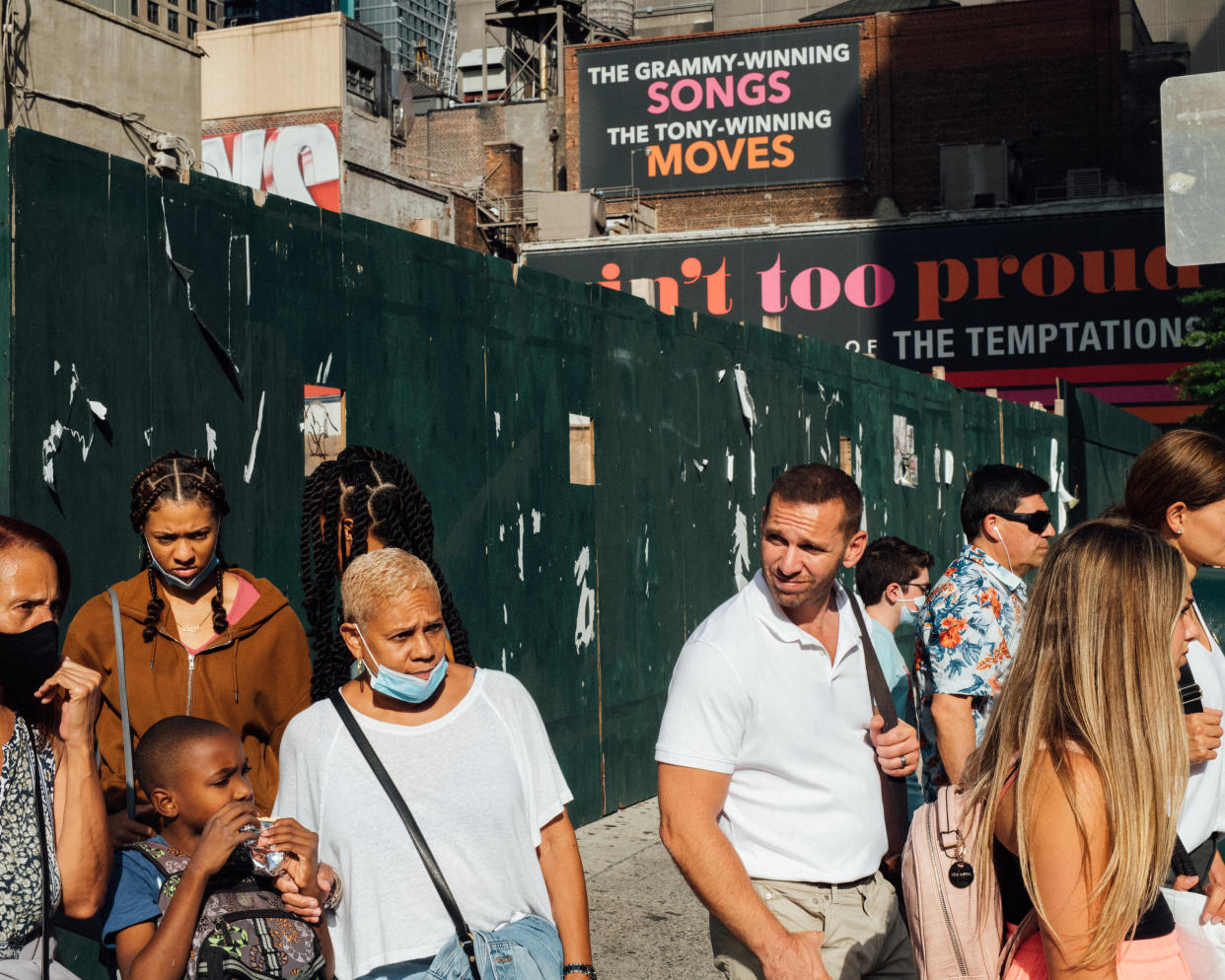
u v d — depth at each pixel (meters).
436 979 2.66
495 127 52.19
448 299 6.69
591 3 63.50
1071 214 40.22
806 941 2.91
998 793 2.37
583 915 2.96
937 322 41.38
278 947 2.67
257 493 5.38
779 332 10.66
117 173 4.74
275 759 3.50
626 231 46.59
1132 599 2.25
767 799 3.15
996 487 3.86
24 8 20.27
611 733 8.02
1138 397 39.47
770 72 49.00
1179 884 3.09
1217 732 3.22
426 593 2.76
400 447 6.30
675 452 8.96
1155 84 48.00
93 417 4.57
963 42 47.72
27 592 2.58
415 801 2.74
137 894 2.73
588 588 7.84
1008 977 2.42
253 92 40.12
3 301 4.28
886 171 48.09
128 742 3.18
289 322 5.61
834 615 3.29
